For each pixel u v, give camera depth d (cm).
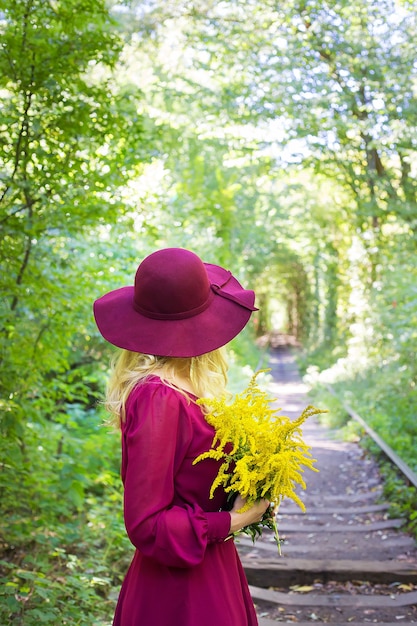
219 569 196
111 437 796
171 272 196
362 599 480
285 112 1454
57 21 477
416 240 1481
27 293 533
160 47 1191
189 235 1483
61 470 536
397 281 1252
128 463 184
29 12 462
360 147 1652
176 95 1345
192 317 198
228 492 199
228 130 1558
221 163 1684
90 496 642
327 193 2258
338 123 1439
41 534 472
